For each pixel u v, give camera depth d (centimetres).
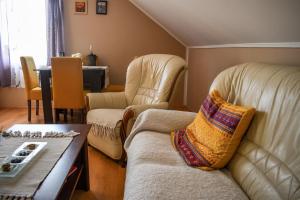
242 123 130
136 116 213
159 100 233
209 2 194
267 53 188
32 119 375
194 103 405
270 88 124
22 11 411
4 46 415
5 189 104
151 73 267
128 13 442
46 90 325
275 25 154
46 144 150
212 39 290
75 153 141
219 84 172
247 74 153
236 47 246
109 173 216
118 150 223
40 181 111
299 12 126
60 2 417
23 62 349
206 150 141
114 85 432
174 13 307
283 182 97
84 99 320
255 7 152
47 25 417
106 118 230
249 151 126
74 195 183
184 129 182
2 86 427
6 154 137
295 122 101
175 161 142
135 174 126
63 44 432
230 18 196
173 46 456
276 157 107
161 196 104
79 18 438
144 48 456
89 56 422
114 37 449
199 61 380
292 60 158
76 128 183
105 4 436
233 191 112
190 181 116
